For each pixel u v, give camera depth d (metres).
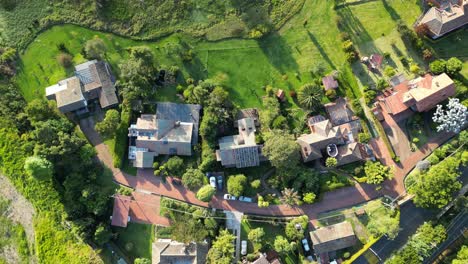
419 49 88.75
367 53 90.88
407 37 89.50
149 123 90.06
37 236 93.25
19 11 98.00
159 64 94.12
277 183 87.38
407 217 87.38
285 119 88.44
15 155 93.88
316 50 91.88
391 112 87.50
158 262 85.44
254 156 87.12
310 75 91.19
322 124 86.69
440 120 85.00
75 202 89.75
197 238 85.50
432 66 87.12
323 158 88.44
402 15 91.12
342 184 87.12
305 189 86.56
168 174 90.25
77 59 95.19
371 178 85.00
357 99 89.62
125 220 88.88
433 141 87.94
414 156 88.06
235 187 85.62
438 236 81.88
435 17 86.75
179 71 93.56
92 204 88.12
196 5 94.88
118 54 95.12
